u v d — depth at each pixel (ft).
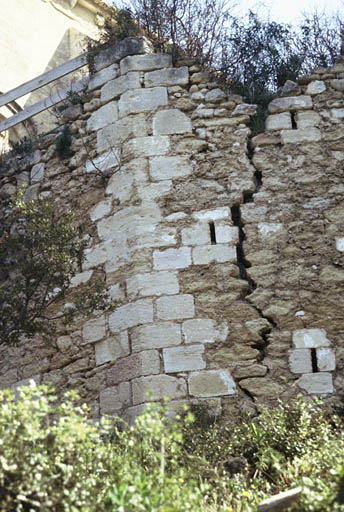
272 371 31.07
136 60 36.11
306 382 30.78
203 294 32.24
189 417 20.62
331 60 44.14
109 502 19.34
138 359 31.50
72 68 39.37
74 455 19.93
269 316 31.86
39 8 58.95
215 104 35.17
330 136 34.42
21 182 39.17
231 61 40.68
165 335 31.68
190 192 33.83
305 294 32.07
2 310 30.09
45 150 38.91
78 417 19.88
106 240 34.50
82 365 33.55
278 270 32.48
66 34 60.34
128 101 35.55
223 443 26.45
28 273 30.32
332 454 22.47
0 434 18.51
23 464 18.42
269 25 41.60
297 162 34.09
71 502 18.51
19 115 40.55
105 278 34.04
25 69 56.90
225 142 34.53
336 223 33.04
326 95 35.14
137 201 33.88
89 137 36.94
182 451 25.07
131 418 30.99
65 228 31.19
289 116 34.78
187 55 39.88
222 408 30.45
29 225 31.30
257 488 23.29
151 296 32.32
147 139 34.76
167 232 33.27
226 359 31.27
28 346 35.73
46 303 35.04
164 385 30.94
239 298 32.19
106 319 33.32
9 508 17.99
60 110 39.86
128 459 20.72
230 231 33.06
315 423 27.58
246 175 33.96
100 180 35.76
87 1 61.93
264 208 33.40
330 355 31.14
